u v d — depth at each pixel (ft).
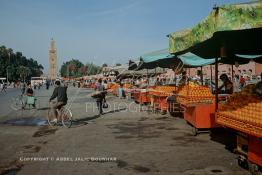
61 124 42.11
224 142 28.55
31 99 67.00
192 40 21.91
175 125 38.99
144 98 66.74
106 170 20.83
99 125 40.75
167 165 21.66
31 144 29.35
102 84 53.42
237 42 26.45
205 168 20.81
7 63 481.46
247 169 20.42
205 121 31.45
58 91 40.37
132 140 30.37
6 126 41.11
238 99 21.54
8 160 23.68
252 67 131.34
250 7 15.52
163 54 48.19
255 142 18.70
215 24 17.31
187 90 35.88
